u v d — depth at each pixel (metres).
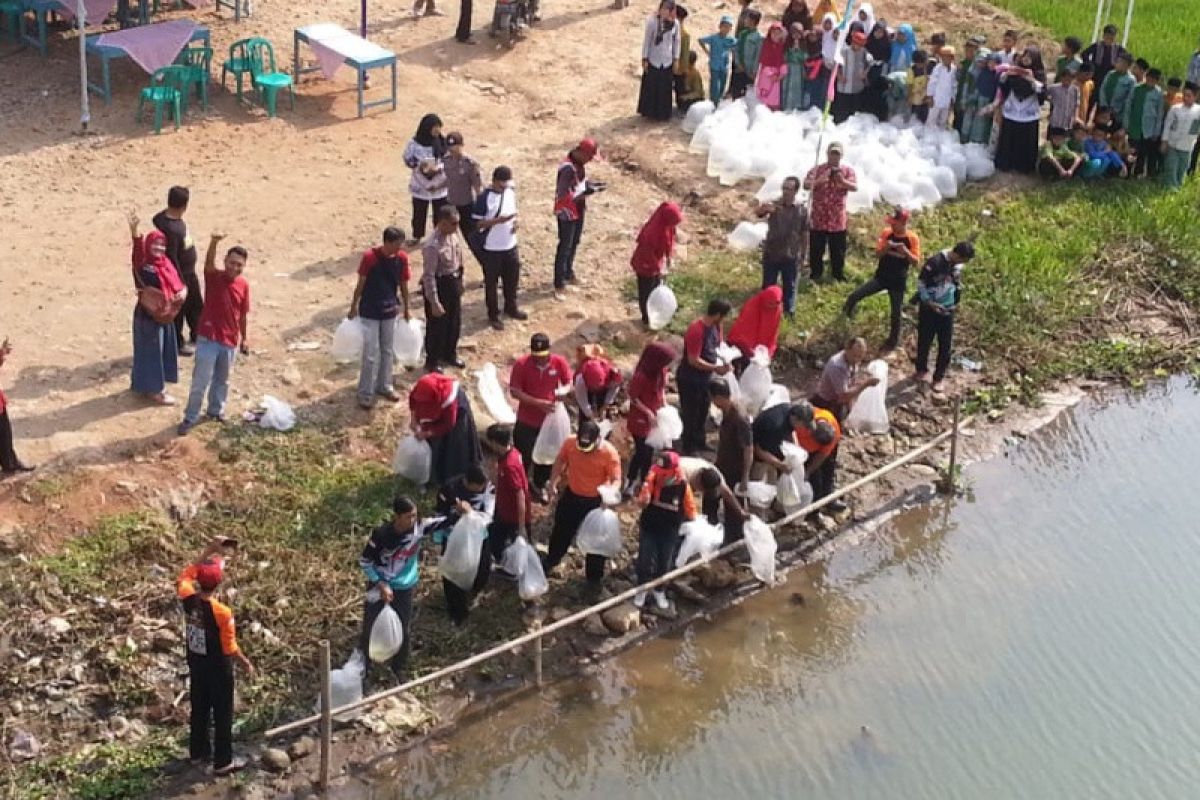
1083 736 12.11
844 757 11.76
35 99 20.27
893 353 16.86
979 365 17.09
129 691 11.29
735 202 19.33
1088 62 21.88
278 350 15.26
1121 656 13.02
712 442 14.88
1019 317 17.91
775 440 13.54
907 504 14.88
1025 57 20.77
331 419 14.27
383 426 14.26
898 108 21.47
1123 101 21.06
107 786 10.57
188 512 12.89
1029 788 11.55
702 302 17.02
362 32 22.19
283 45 22.53
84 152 18.94
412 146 17.06
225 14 23.44
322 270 16.84
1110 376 17.38
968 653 12.98
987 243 19.08
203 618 10.32
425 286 14.40
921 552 14.25
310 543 12.73
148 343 13.81
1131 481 15.59
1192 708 12.45
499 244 15.59
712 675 12.48
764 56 21.11
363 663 11.53
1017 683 12.64
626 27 24.72
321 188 18.66
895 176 19.77
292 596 12.20
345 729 11.34
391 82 21.59
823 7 22.86
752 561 13.09
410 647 12.02
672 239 16.06
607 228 18.55
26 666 11.30
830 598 13.53
